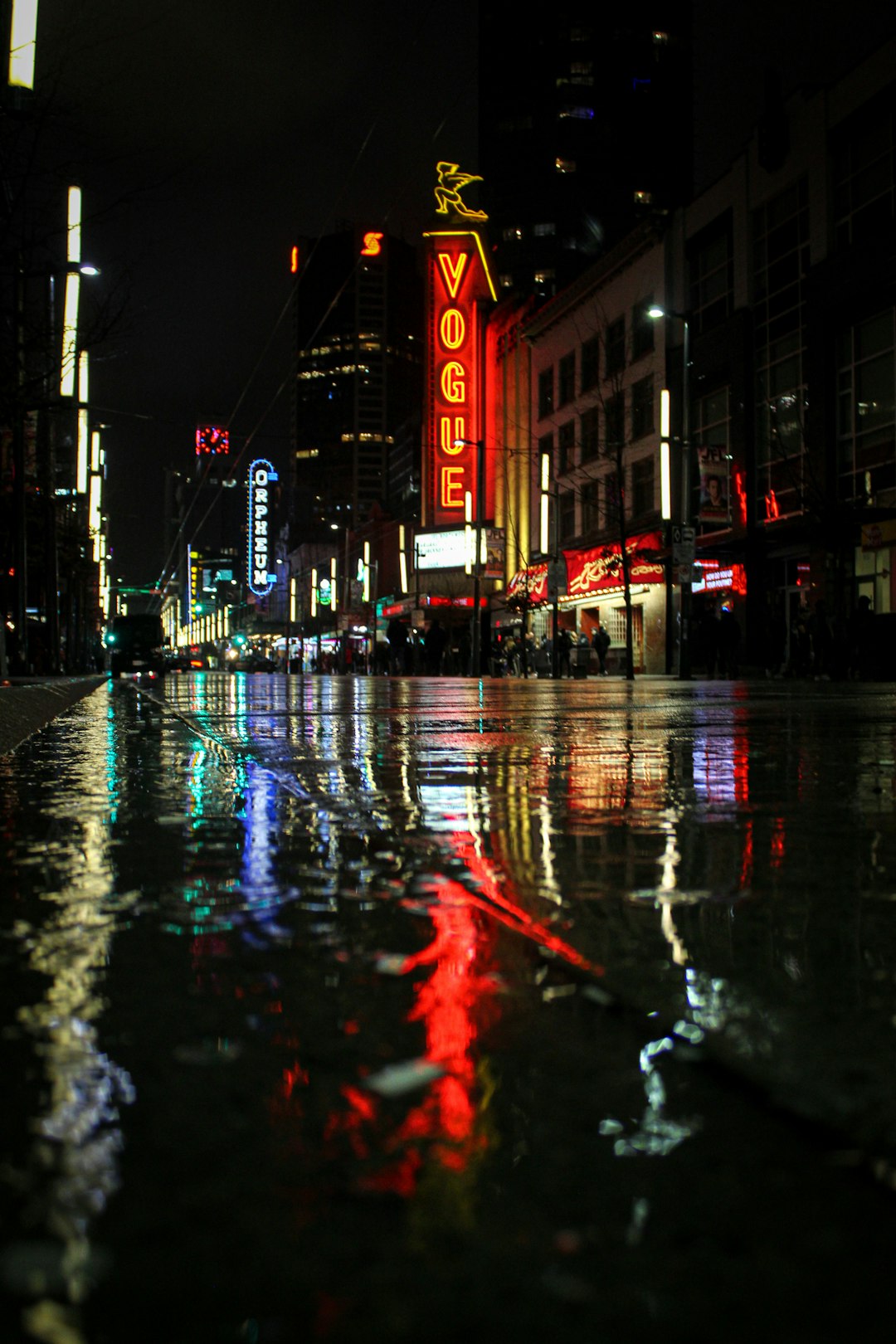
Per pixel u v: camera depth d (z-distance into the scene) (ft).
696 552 107.86
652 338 143.84
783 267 116.78
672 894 6.63
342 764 16.74
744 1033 3.88
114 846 8.73
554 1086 3.46
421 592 209.77
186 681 108.27
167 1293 2.23
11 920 6.03
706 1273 2.34
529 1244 2.47
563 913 6.07
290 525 608.60
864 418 104.83
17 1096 3.36
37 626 92.32
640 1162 2.89
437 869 7.63
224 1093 3.40
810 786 13.35
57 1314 2.14
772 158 115.96
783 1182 2.77
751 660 119.14
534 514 184.65
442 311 207.62
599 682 93.25
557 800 11.91
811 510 100.94
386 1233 2.51
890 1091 3.30
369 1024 4.11
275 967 4.99
